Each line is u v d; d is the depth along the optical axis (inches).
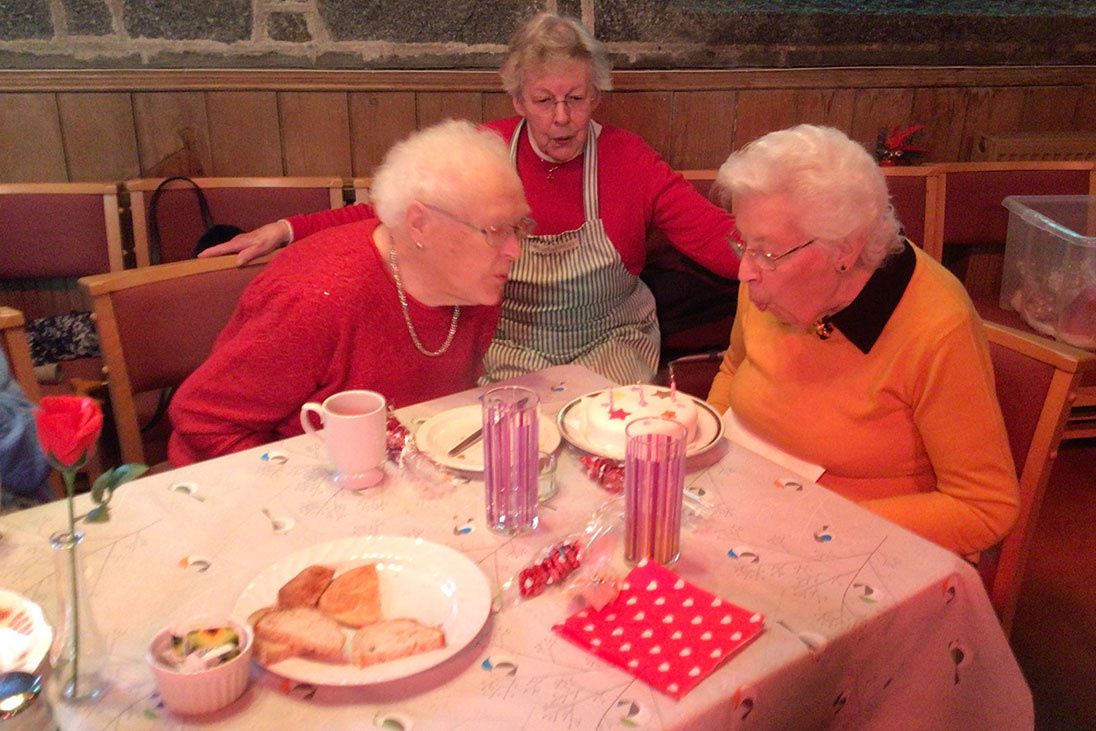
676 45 96.5
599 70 68.8
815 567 34.4
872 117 102.6
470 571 32.7
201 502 38.8
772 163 43.1
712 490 40.2
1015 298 90.7
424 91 92.9
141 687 28.0
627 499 33.9
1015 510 45.0
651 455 32.6
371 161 95.3
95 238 81.6
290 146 93.3
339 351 51.8
